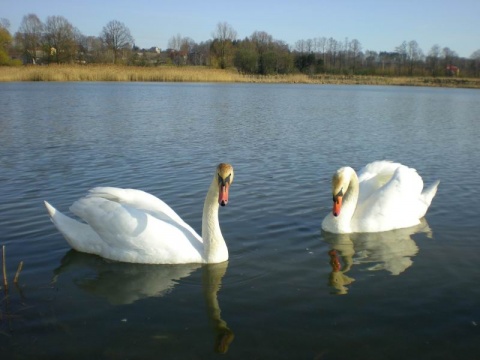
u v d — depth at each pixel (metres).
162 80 71.94
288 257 7.86
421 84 89.81
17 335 5.44
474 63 123.50
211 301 6.32
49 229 8.81
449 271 7.33
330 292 6.60
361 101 44.59
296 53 111.25
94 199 7.87
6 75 64.56
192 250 7.61
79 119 25.48
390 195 9.48
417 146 19.31
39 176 12.77
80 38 118.25
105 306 6.15
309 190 11.75
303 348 5.23
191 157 15.73
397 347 5.27
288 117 29.17
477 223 9.65
